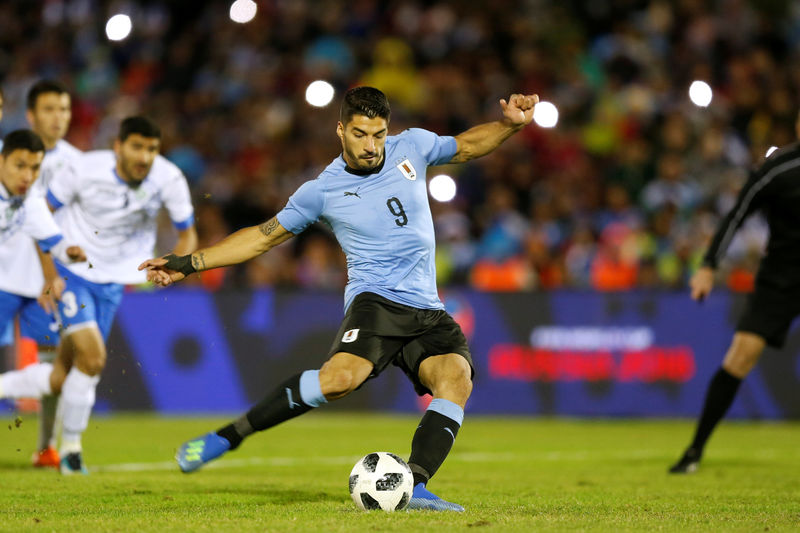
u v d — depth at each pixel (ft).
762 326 82.23
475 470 85.51
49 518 52.80
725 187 183.21
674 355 143.23
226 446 58.54
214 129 212.43
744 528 49.44
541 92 213.66
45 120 86.33
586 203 185.47
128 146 80.02
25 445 104.42
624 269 162.20
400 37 227.40
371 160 57.52
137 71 232.73
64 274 81.66
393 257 59.00
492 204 180.34
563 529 47.96
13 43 241.76
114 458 93.45
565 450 104.27
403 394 144.56
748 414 141.90
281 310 144.66
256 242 58.95
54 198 82.23
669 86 211.61
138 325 141.79
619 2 231.09
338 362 56.44
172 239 157.17
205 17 238.89
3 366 124.67
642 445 110.01
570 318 144.56
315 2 232.73
